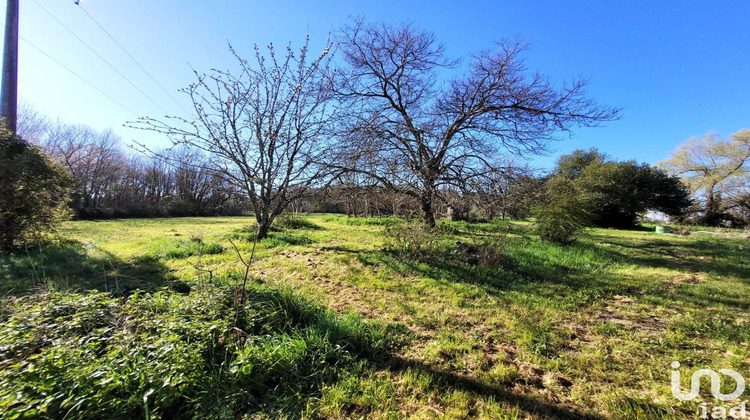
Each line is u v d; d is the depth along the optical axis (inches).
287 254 291.6
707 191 1152.2
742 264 298.7
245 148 319.9
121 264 249.0
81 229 558.3
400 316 148.2
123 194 1259.2
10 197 262.2
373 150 369.7
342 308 155.3
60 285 175.2
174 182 1357.0
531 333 131.0
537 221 398.6
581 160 1208.2
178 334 98.3
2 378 72.6
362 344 114.2
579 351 118.4
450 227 497.7
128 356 84.0
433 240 277.9
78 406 67.1
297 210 564.4
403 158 388.5
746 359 110.3
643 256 339.3
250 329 116.3
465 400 86.9
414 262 252.8
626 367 106.3
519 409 84.4
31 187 277.1
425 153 449.4
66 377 73.7
